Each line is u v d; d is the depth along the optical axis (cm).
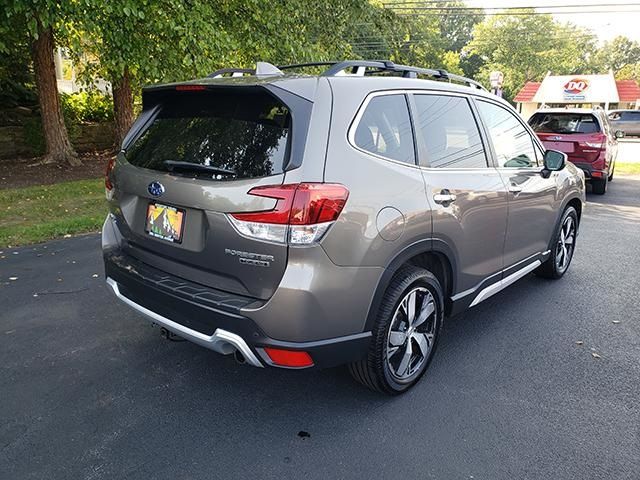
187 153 277
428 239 294
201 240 260
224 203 244
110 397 299
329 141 249
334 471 243
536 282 519
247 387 314
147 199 289
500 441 266
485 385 321
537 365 347
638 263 588
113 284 322
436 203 298
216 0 952
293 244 234
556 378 330
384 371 288
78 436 263
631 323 418
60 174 1153
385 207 263
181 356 350
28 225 689
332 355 256
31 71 1527
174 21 841
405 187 279
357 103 269
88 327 389
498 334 395
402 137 294
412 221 279
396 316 290
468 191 328
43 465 242
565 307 451
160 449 255
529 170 420
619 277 536
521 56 6059
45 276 497
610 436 272
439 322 324
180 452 253
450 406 297
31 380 314
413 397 306
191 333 267
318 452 256
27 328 384
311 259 237
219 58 895
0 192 914
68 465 242
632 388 320
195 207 257
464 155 344
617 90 4375
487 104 385
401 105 300
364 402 299
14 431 266
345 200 245
